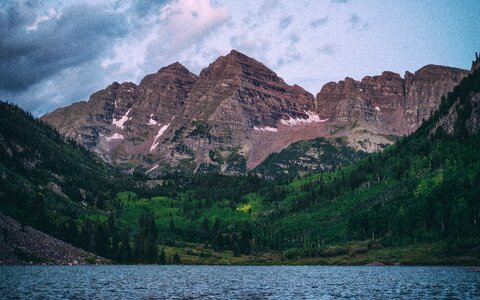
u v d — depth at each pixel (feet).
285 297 361.71
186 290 411.34
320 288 434.30
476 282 475.72
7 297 325.62
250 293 391.65
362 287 438.40
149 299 343.26
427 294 372.38
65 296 342.03
